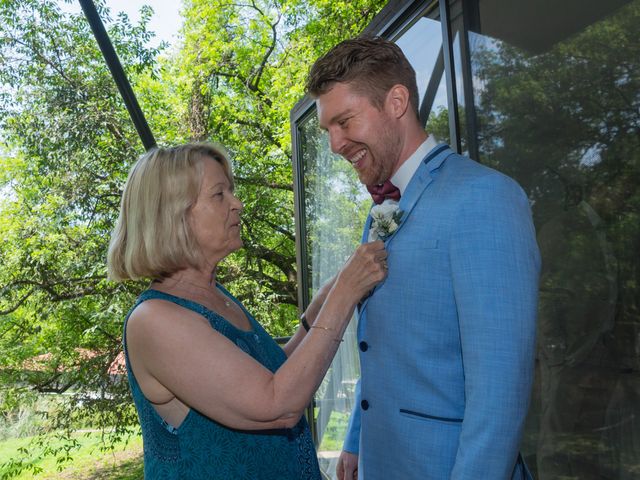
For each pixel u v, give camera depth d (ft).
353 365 9.11
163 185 4.07
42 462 37.35
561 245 5.14
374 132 3.90
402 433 3.84
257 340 4.39
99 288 30.58
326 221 10.40
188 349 3.71
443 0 6.16
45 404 32.71
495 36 5.65
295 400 3.77
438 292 3.62
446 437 3.66
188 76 33.37
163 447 3.88
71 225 30.30
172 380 3.73
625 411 4.61
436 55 6.52
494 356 3.22
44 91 29.58
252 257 32.58
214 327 4.01
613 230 4.69
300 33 31.65
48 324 32.14
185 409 3.89
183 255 4.08
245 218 31.89
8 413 31.86
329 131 4.04
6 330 33.47
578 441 5.02
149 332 3.79
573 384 5.08
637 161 4.48
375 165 4.04
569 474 5.09
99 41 9.15
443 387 3.68
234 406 3.70
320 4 27.71
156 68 37.40
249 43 35.29
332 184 10.09
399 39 7.38
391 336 3.88
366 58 3.87
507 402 3.19
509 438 3.20
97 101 29.99
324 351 3.84
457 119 6.07
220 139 34.09
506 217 3.38
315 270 11.06
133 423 30.53
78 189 29.55
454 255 3.47
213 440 3.82
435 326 3.66
